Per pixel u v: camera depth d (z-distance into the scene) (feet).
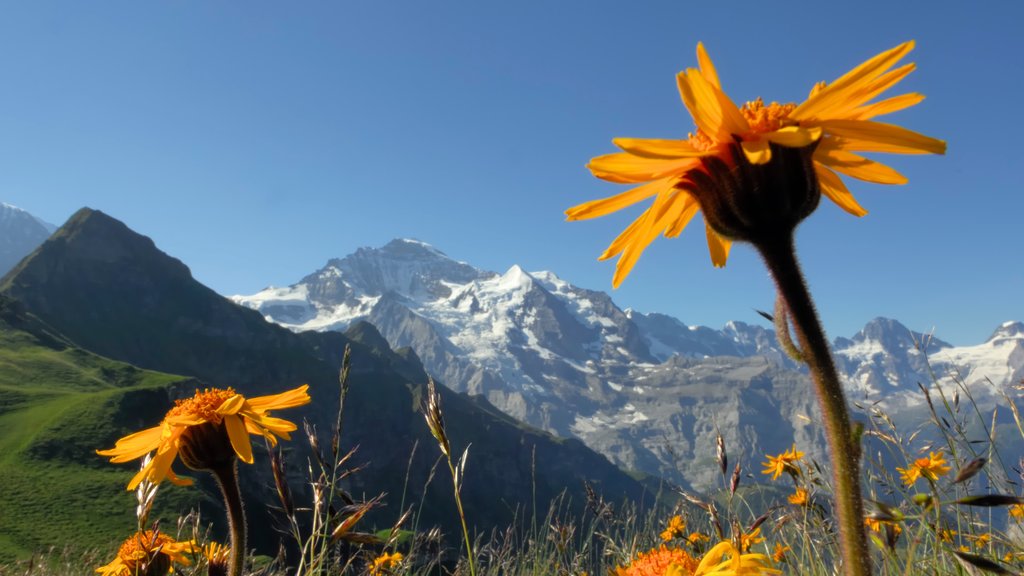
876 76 5.04
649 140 5.25
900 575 8.23
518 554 19.21
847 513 4.51
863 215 6.31
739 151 5.31
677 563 6.23
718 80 5.34
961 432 11.03
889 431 12.18
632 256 6.56
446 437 9.20
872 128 4.98
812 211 5.27
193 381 404.16
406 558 14.30
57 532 179.32
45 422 266.36
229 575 8.82
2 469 218.38
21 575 15.78
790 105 5.46
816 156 5.28
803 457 13.26
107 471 241.76
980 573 7.89
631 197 5.88
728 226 5.32
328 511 10.31
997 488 10.18
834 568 11.37
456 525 460.96
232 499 8.98
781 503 12.97
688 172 5.54
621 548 15.81
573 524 17.60
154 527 9.98
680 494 13.69
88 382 377.91
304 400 9.87
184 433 8.88
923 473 10.61
